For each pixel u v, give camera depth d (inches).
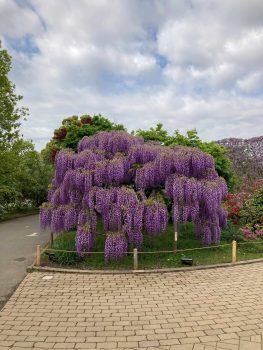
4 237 585.3
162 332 223.1
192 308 260.5
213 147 700.0
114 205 366.9
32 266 368.2
